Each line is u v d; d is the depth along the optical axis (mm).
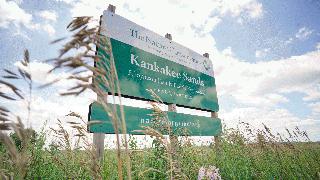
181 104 7316
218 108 9070
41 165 2906
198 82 8375
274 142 6023
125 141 1188
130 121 5340
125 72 5754
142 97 5996
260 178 4379
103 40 1062
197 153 4344
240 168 4641
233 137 6289
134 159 3334
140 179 3146
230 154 5504
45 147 2982
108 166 3465
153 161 3531
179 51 7816
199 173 3152
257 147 6164
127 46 5977
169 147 1839
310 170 4539
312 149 5898
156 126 3424
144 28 6609
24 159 876
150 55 6605
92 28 1013
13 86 819
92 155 1360
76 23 1010
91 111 4500
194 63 8430
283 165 5016
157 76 6664
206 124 7941
